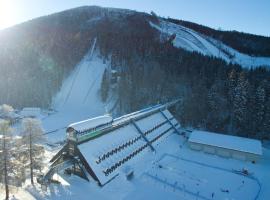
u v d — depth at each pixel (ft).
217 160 232.12
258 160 229.45
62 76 436.76
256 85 309.22
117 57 438.40
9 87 386.52
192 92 335.47
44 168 182.39
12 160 145.69
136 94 359.87
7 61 429.38
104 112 372.17
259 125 279.69
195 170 210.79
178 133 289.33
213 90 310.65
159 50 433.89
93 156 180.14
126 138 221.66
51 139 261.65
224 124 299.79
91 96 408.46
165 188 179.22
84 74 446.60
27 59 433.07
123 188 172.86
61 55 461.78
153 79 368.89
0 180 137.69
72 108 390.01
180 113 328.29
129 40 480.64
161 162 221.87
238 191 181.27
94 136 193.98
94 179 171.53
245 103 285.23
